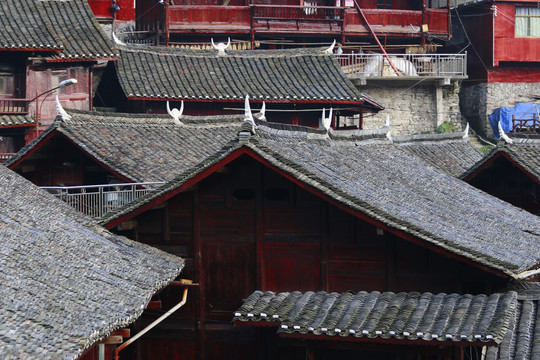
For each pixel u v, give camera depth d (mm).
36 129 67938
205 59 74688
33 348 22891
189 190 37156
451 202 43469
